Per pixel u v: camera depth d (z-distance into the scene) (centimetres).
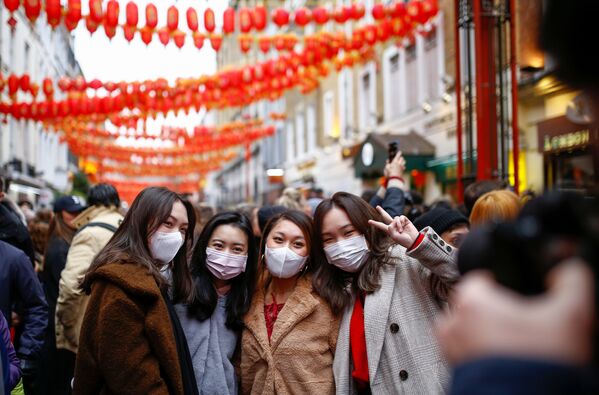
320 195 862
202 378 250
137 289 214
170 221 241
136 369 209
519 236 74
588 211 74
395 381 230
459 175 614
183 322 255
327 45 902
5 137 1894
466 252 84
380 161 1329
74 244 391
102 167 2698
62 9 620
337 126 2072
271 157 3134
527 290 73
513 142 569
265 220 437
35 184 2200
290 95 2755
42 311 354
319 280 257
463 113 1105
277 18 768
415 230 233
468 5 617
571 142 770
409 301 239
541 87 820
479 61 594
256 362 254
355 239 248
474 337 74
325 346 252
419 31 1208
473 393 70
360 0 1658
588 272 71
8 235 418
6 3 603
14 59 1972
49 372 395
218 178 5741
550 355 69
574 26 72
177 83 1014
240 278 269
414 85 1446
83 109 1038
